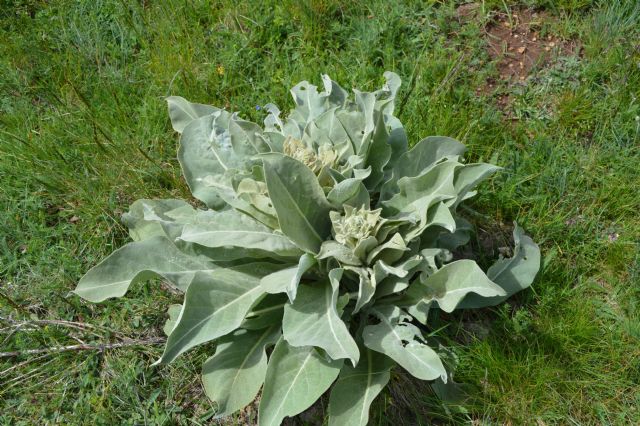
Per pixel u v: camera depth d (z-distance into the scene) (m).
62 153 1.39
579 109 1.37
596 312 1.11
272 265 1.03
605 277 1.17
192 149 1.13
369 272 0.97
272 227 1.01
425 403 1.03
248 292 0.98
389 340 0.94
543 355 1.05
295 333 0.91
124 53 1.60
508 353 1.06
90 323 1.17
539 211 1.23
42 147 1.38
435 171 0.99
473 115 1.37
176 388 1.08
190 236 0.98
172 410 1.05
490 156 1.33
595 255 1.19
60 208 1.34
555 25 1.55
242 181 0.99
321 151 1.04
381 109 1.05
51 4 1.74
